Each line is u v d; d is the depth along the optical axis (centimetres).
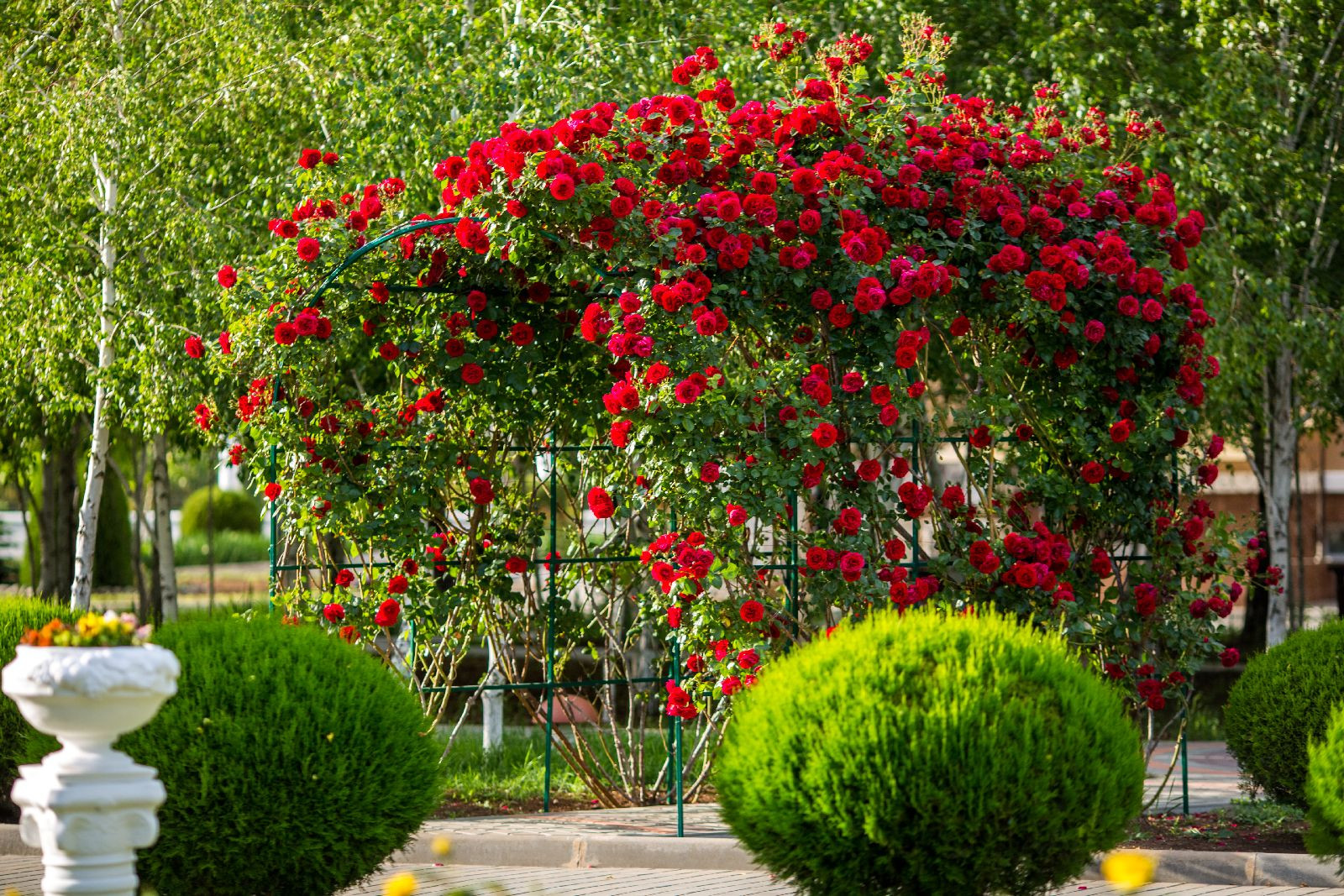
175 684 607
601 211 966
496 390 1055
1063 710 727
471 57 1520
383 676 821
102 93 1532
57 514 2419
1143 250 1101
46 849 583
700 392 925
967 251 1059
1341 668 1028
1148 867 499
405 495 1049
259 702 767
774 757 724
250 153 1612
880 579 984
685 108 1010
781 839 725
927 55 1123
